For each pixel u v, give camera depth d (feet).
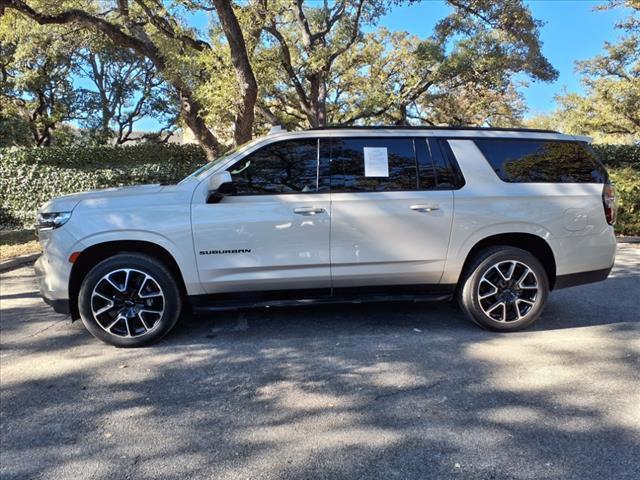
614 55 75.97
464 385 11.97
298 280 14.60
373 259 14.67
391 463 8.95
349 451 9.34
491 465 8.84
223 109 36.68
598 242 15.72
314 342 14.92
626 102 70.38
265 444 9.64
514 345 14.51
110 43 53.88
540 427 10.06
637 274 23.66
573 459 8.99
